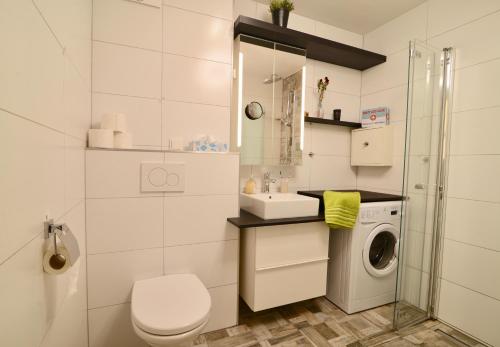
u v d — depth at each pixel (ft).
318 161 8.13
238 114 6.23
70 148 3.29
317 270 6.09
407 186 5.58
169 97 5.34
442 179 6.01
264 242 5.42
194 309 3.76
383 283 6.64
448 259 5.98
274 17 6.44
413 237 6.01
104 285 4.57
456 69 5.91
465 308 5.66
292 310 6.43
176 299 4.03
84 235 4.30
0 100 1.50
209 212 5.31
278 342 5.24
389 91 7.73
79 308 3.87
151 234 4.85
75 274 2.68
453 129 5.93
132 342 4.79
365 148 7.97
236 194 5.53
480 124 5.46
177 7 5.32
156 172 4.81
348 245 6.28
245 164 6.60
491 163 5.28
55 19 2.59
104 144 4.43
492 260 5.25
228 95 5.84
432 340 5.43
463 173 5.74
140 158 4.69
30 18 1.96
